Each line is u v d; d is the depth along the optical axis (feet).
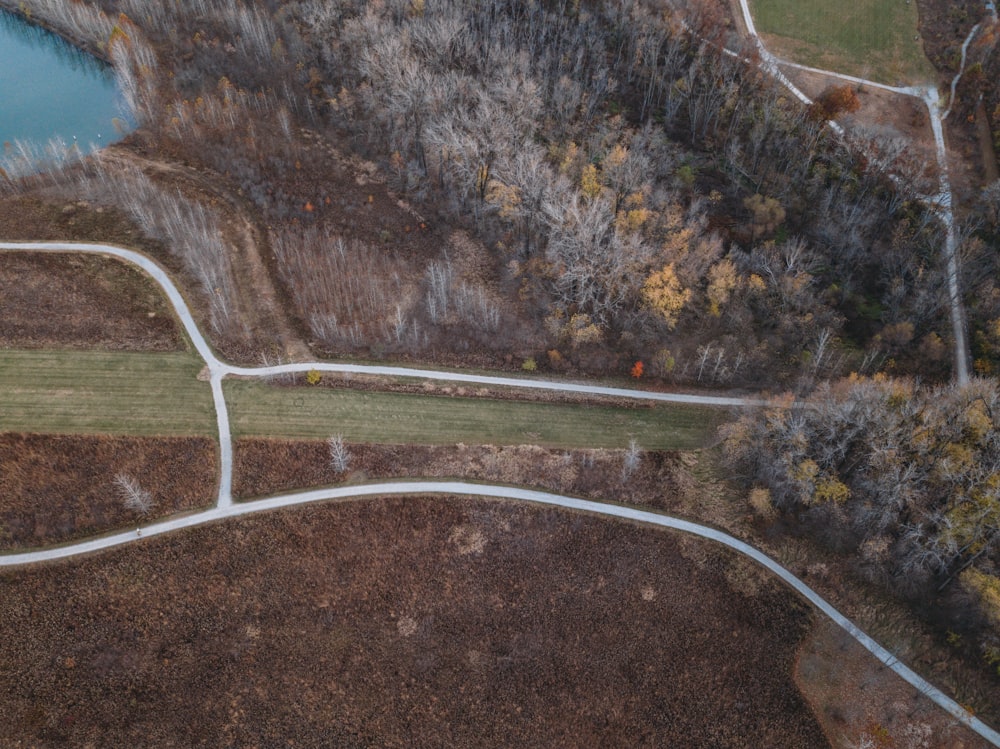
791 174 400.47
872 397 284.82
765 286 353.10
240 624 265.34
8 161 383.24
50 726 241.55
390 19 429.79
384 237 382.63
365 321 349.00
